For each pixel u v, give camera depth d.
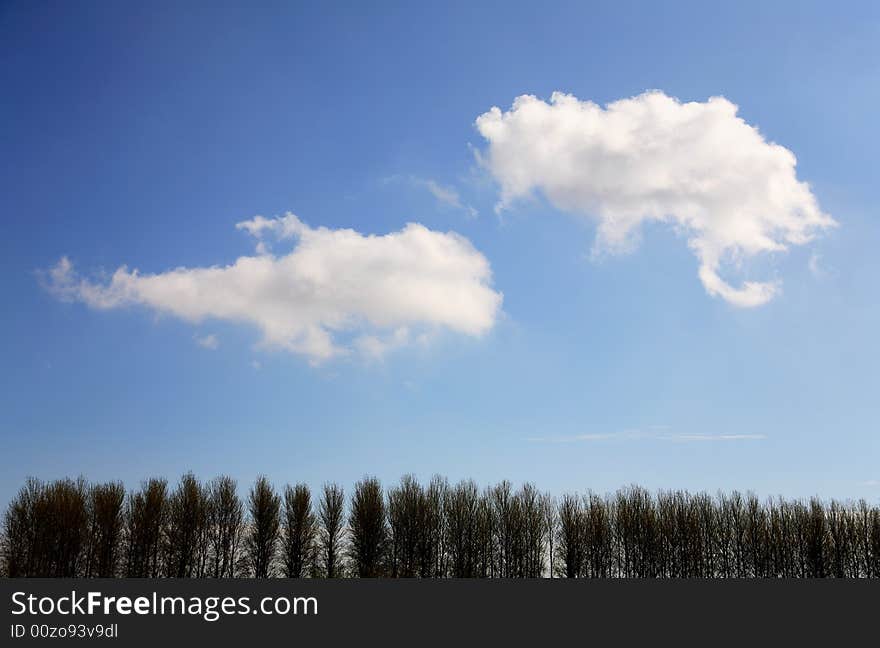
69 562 74.50
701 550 84.12
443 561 85.00
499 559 85.88
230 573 81.00
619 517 86.31
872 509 79.94
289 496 83.06
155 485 80.56
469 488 88.00
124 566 77.62
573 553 85.38
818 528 80.19
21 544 74.00
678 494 87.19
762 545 82.31
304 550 81.88
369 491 84.50
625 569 85.12
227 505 82.00
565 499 87.81
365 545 82.50
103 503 77.31
